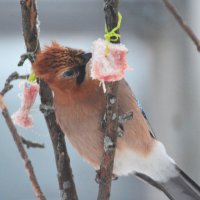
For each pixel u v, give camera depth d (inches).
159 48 434.9
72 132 322.7
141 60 438.3
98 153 323.9
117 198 459.5
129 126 321.4
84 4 435.8
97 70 223.3
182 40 430.0
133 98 326.6
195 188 350.9
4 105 237.6
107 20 219.9
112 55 223.1
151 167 342.6
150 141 334.6
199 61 427.5
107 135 241.1
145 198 460.8
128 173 343.0
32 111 283.3
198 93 428.5
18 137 238.1
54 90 305.1
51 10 432.8
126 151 328.5
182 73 430.6
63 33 434.6
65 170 266.8
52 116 274.2
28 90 268.7
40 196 236.2
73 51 296.7
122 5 434.9
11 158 471.5
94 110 313.6
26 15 261.9
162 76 433.7
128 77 436.8
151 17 433.1
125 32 437.4
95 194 466.3
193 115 429.1
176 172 349.1
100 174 246.5
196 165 430.0
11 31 446.6
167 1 182.9
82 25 436.1
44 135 434.6
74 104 312.7
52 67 284.4
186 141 430.6
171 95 431.8
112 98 235.5
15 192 469.7
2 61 446.9
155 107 433.7
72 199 265.6
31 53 269.1
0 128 470.6
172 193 354.6
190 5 418.6
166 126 432.5
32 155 463.8
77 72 303.7
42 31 432.1
